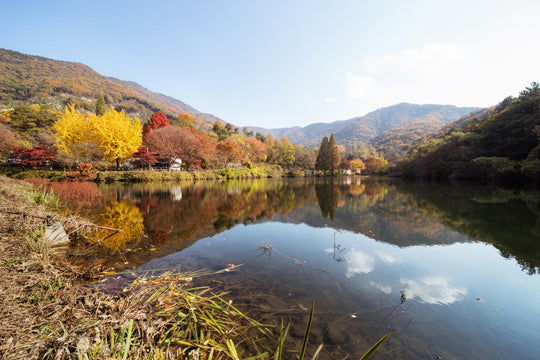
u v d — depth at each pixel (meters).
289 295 3.04
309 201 12.18
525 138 20.92
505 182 20.89
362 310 2.72
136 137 26.72
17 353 1.46
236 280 3.47
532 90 22.33
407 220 7.79
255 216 8.49
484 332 2.38
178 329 2.21
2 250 3.07
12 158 24.84
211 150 34.59
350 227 7.02
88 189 13.03
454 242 5.52
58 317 1.92
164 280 3.20
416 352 2.07
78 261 4.02
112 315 2.09
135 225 6.79
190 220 7.66
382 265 4.17
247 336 2.20
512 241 5.52
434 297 3.06
